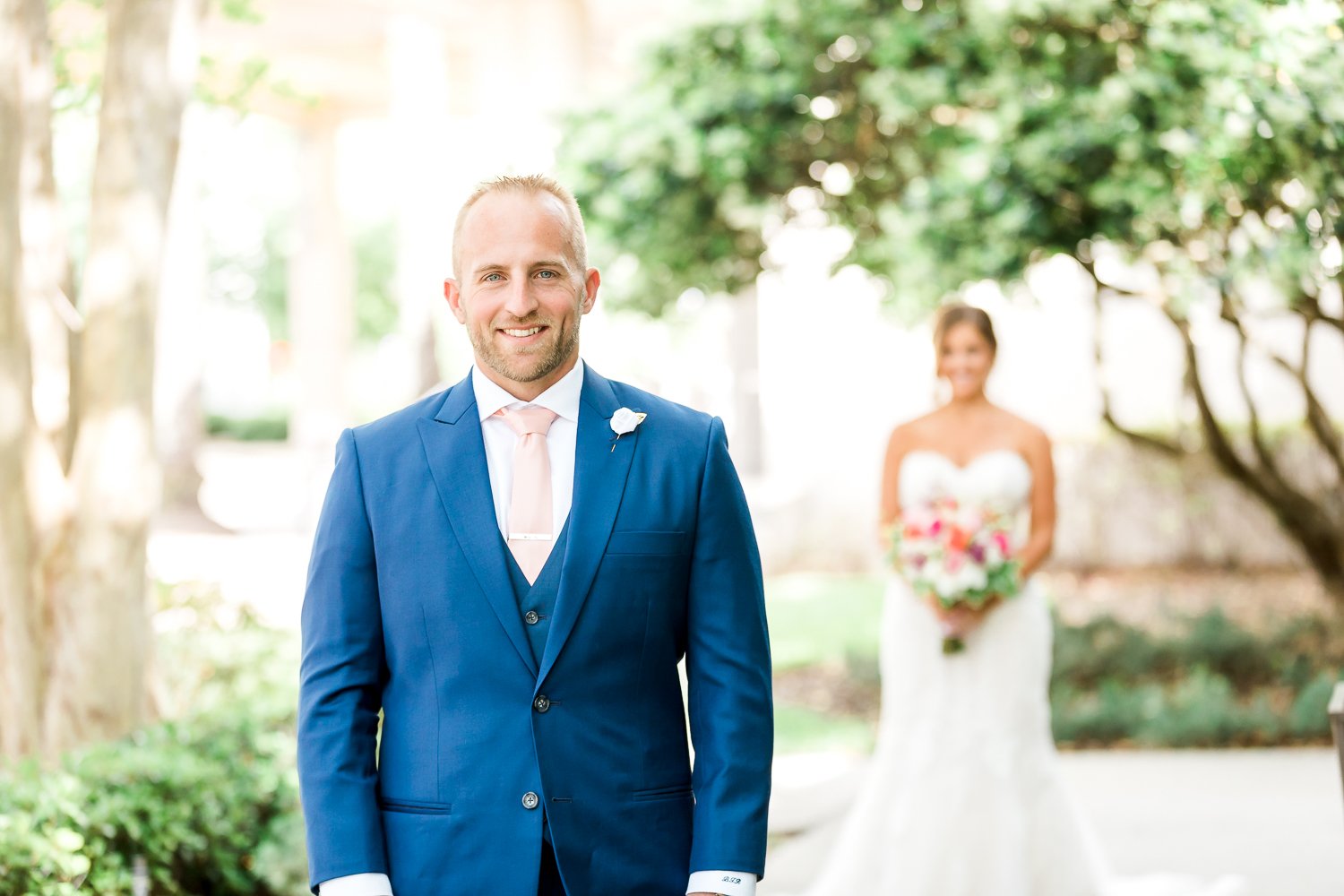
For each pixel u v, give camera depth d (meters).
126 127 7.20
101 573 7.09
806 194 14.16
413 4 22.03
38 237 7.28
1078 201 10.77
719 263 14.61
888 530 7.16
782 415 24.53
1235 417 18.27
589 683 3.25
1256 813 9.02
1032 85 10.80
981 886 6.86
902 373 22.25
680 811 3.33
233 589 17.48
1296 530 13.72
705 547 3.41
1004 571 6.81
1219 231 9.95
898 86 11.91
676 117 12.92
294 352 31.52
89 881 5.68
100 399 7.16
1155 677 13.01
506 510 3.35
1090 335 19.58
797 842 8.82
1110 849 8.25
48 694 7.04
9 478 6.96
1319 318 11.51
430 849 3.19
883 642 7.29
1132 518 18.30
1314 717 11.26
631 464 3.39
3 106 6.91
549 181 3.41
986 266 11.11
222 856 6.34
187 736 6.94
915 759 7.01
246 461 38.59
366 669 3.34
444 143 23.50
